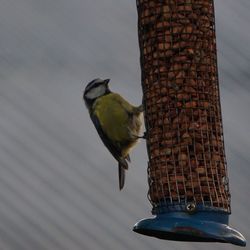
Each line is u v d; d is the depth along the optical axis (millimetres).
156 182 10445
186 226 9695
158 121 10570
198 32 10586
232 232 9766
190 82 10516
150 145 10633
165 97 10547
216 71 10750
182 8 10578
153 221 9891
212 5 10781
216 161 10445
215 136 10523
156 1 10641
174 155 10414
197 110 10492
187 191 10227
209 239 10039
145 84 10742
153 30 10648
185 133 10430
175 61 10555
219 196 10281
